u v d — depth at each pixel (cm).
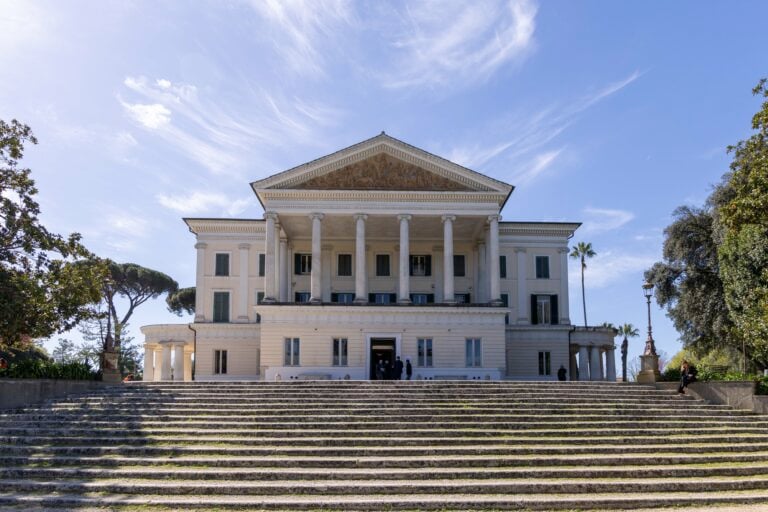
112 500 1808
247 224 5947
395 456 2206
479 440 2348
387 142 5175
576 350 6153
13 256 3158
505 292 5919
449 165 5172
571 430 2483
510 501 1794
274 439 2339
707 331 5184
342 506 1778
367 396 2962
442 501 1792
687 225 5259
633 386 3259
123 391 3105
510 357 5772
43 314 3106
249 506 1777
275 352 4891
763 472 2091
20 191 3177
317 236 5094
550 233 6006
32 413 2688
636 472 2048
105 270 3425
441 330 4956
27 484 1927
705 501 1830
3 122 3127
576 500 1805
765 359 4294
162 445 2300
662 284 5391
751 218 2862
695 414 2784
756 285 3541
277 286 5547
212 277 5922
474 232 5722
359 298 5034
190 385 3183
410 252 5881
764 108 2738
